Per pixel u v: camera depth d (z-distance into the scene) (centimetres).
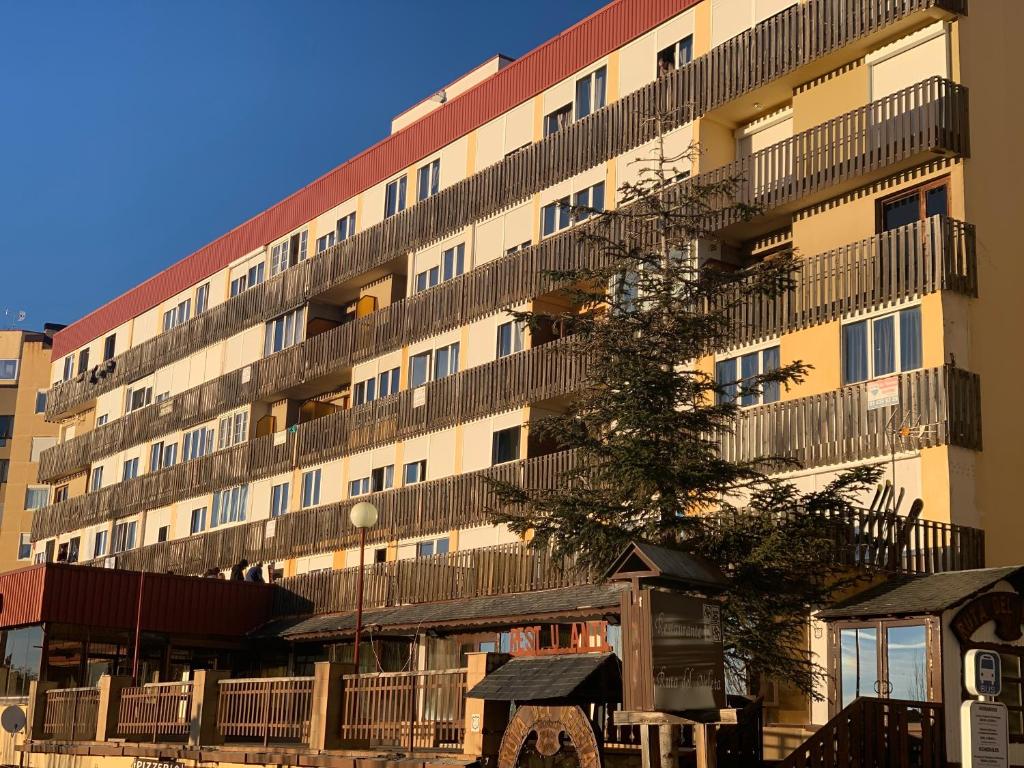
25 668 3641
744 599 1945
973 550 2339
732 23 3019
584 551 2094
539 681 1557
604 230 2734
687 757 1619
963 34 2572
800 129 2833
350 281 4328
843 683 1880
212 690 2314
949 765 1675
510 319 3528
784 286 2264
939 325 2417
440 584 3334
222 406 4853
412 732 1811
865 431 2495
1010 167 2584
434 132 4053
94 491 5641
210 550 4631
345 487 4103
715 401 2750
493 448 3516
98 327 6088
